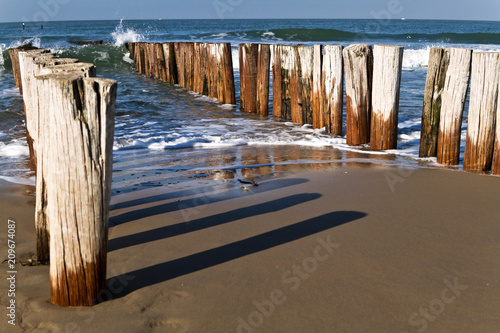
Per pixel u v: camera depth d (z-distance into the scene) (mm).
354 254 2959
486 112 4762
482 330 2207
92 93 2170
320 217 3594
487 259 2898
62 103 2152
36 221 2836
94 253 2350
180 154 6074
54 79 2141
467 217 3576
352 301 2434
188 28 54594
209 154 6047
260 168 5195
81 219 2295
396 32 44719
